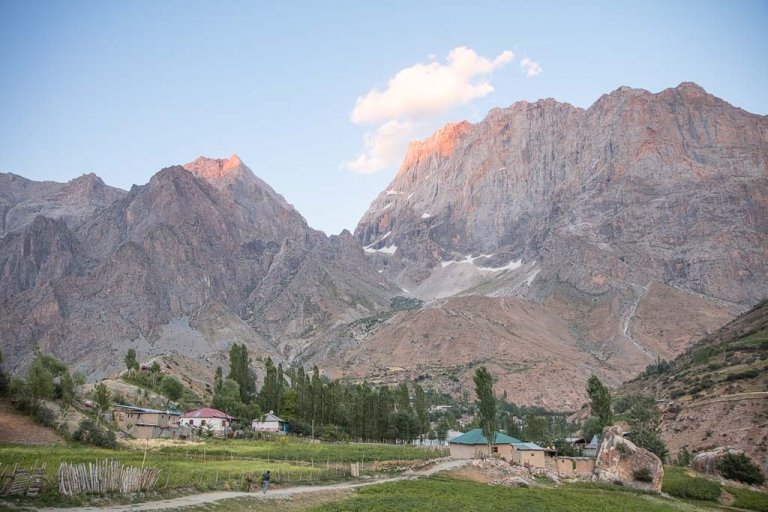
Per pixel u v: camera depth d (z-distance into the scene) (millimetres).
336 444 155125
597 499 91688
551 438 181750
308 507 62250
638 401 163375
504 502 78438
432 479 95375
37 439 98812
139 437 132000
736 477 123125
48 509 44500
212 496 58406
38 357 166875
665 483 112250
